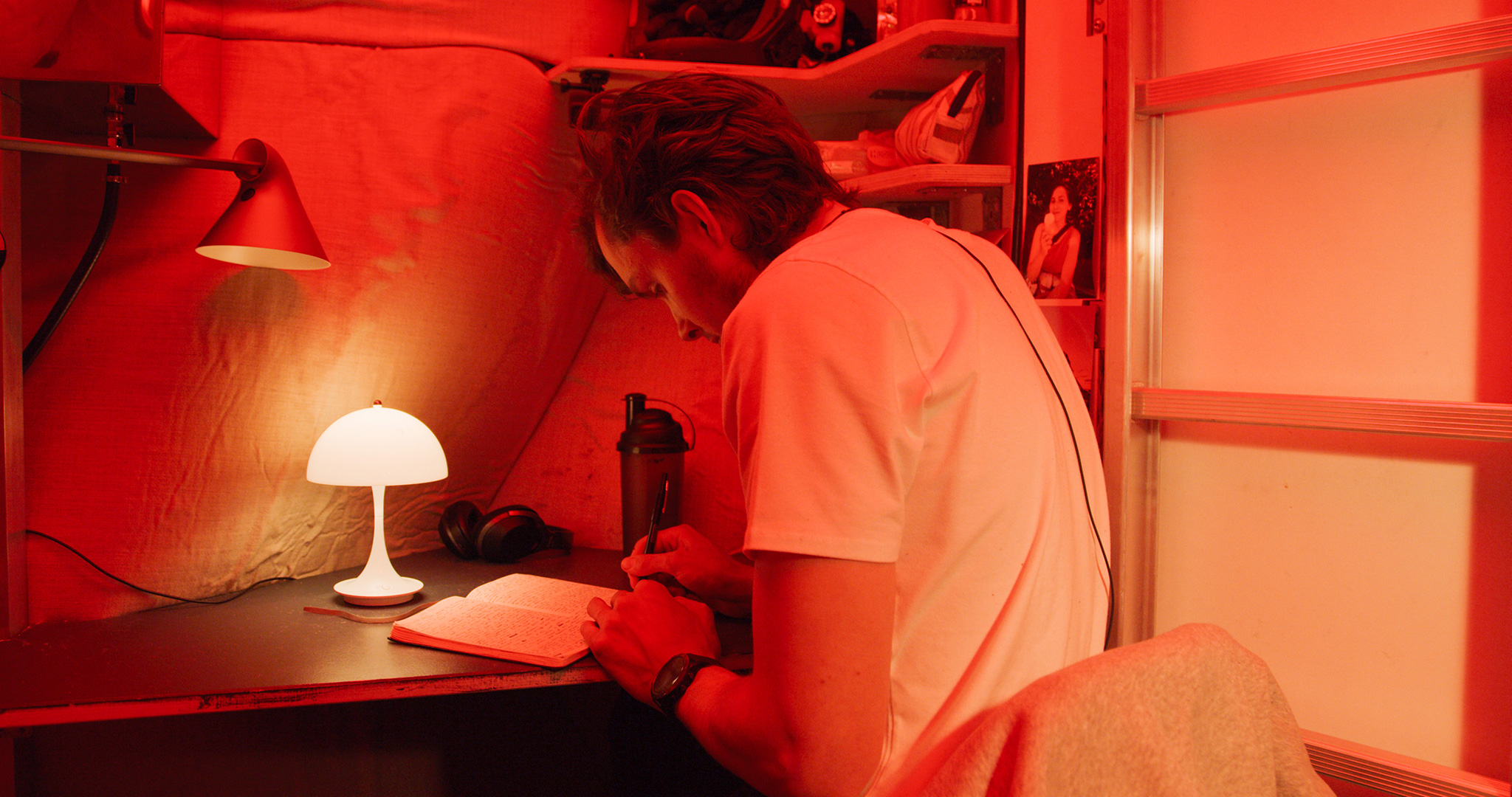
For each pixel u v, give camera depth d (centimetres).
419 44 130
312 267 111
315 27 124
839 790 56
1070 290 126
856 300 58
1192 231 115
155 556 113
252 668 92
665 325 160
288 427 122
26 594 105
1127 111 108
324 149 124
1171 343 117
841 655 55
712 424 151
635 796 124
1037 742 49
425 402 138
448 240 132
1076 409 73
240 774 120
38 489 108
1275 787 62
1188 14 115
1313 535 106
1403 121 98
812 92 152
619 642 87
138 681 88
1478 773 96
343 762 126
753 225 73
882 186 138
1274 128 108
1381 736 102
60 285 111
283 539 126
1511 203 92
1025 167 130
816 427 56
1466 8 94
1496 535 94
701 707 71
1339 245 103
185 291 114
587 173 87
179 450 114
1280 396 96
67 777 114
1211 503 114
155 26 97
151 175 115
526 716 138
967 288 65
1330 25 103
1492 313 93
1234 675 62
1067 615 65
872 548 55
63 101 105
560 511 156
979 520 61
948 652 60
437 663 93
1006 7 135
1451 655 97
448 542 142
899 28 141
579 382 162
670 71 139
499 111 136
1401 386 99
